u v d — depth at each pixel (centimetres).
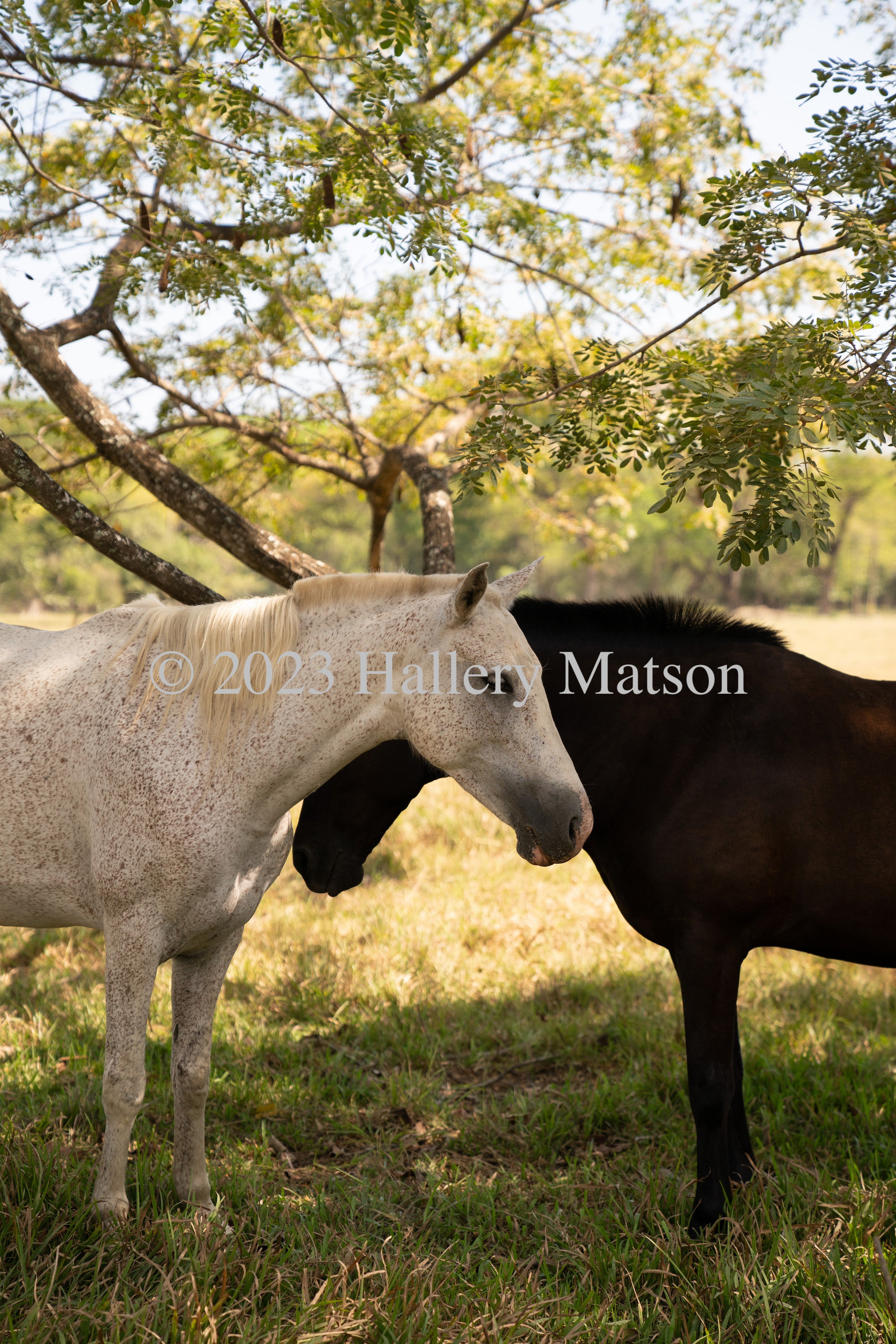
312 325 594
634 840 272
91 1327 189
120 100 355
